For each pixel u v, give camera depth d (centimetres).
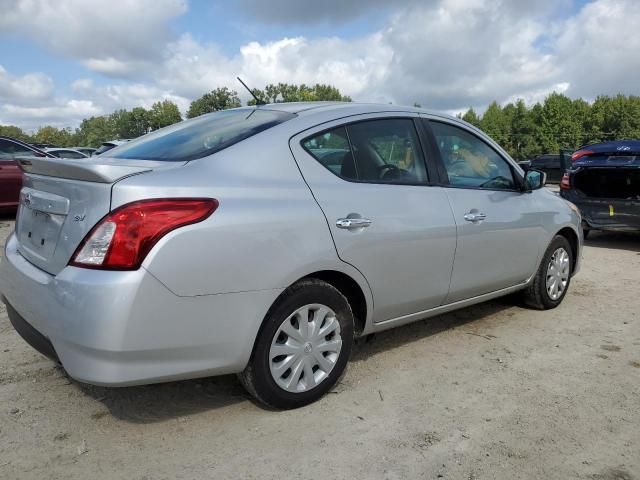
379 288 329
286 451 265
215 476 245
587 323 459
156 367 250
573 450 269
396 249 331
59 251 258
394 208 334
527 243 443
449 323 455
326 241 294
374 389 331
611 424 294
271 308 282
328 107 341
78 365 242
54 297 247
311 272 290
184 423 289
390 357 380
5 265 303
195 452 263
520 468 254
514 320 464
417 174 364
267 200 278
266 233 271
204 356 262
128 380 243
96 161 290
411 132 371
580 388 336
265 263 271
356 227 309
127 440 272
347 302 315
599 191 820
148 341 243
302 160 305
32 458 255
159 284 241
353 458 260
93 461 255
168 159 289
